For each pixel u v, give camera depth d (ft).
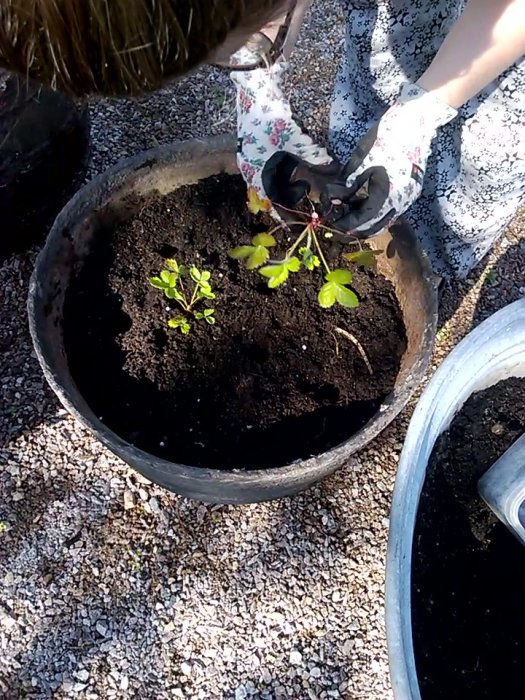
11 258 3.72
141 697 2.90
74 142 3.45
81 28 1.19
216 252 2.97
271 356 2.77
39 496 3.23
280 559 3.16
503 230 3.78
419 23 2.95
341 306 2.86
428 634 2.55
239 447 2.61
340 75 3.47
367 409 2.68
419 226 3.64
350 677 2.98
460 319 3.78
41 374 3.46
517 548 2.71
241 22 1.32
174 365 2.74
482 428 2.89
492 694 2.49
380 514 3.28
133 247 2.93
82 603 3.04
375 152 2.49
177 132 4.17
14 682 2.90
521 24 2.19
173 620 3.03
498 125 2.88
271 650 3.00
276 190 2.60
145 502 3.24
